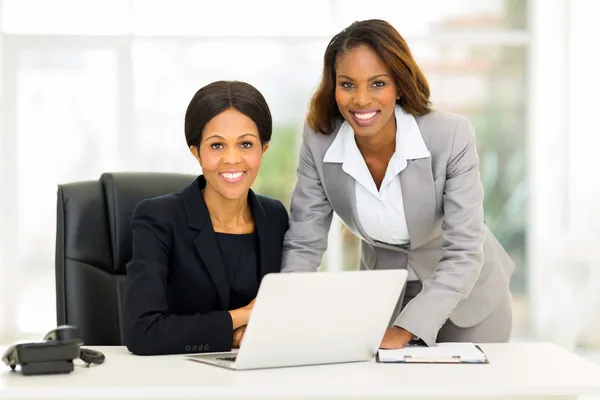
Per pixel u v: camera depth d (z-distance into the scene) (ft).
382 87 8.53
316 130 9.36
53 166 25.68
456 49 25.32
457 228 8.84
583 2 25.11
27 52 25.49
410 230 9.31
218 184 8.34
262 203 9.10
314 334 7.15
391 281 7.29
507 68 25.40
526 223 25.46
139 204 8.58
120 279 9.27
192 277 8.43
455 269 8.60
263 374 6.88
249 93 8.38
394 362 7.45
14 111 25.58
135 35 25.26
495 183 25.48
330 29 25.12
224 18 25.18
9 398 6.28
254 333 6.90
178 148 25.45
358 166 9.13
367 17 25.16
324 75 9.04
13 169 25.64
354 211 9.38
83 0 25.36
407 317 8.22
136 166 25.45
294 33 25.13
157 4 25.23
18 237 25.72
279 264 8.96
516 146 25.45
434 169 8.98
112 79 25.46
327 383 6.51
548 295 24.61
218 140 8.26
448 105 25.43
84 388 6.32
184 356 7.75
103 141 25.58
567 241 23.61
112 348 8.34
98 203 9.31
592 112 25.16
